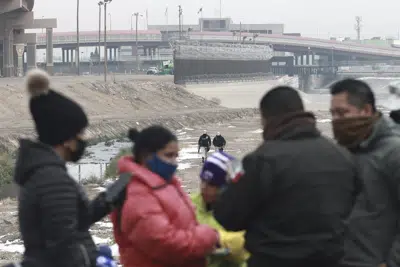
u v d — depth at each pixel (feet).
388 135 47.32
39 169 38.93
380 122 47.60
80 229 41.27
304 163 40.57
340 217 41.01
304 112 42.37
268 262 41.04
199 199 49.47
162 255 43.14
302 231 40.34
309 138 41.96
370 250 46.29
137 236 43.21
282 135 41.78
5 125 459.73
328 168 41.06
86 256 40.32
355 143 47.93
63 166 39.73
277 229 40.73
